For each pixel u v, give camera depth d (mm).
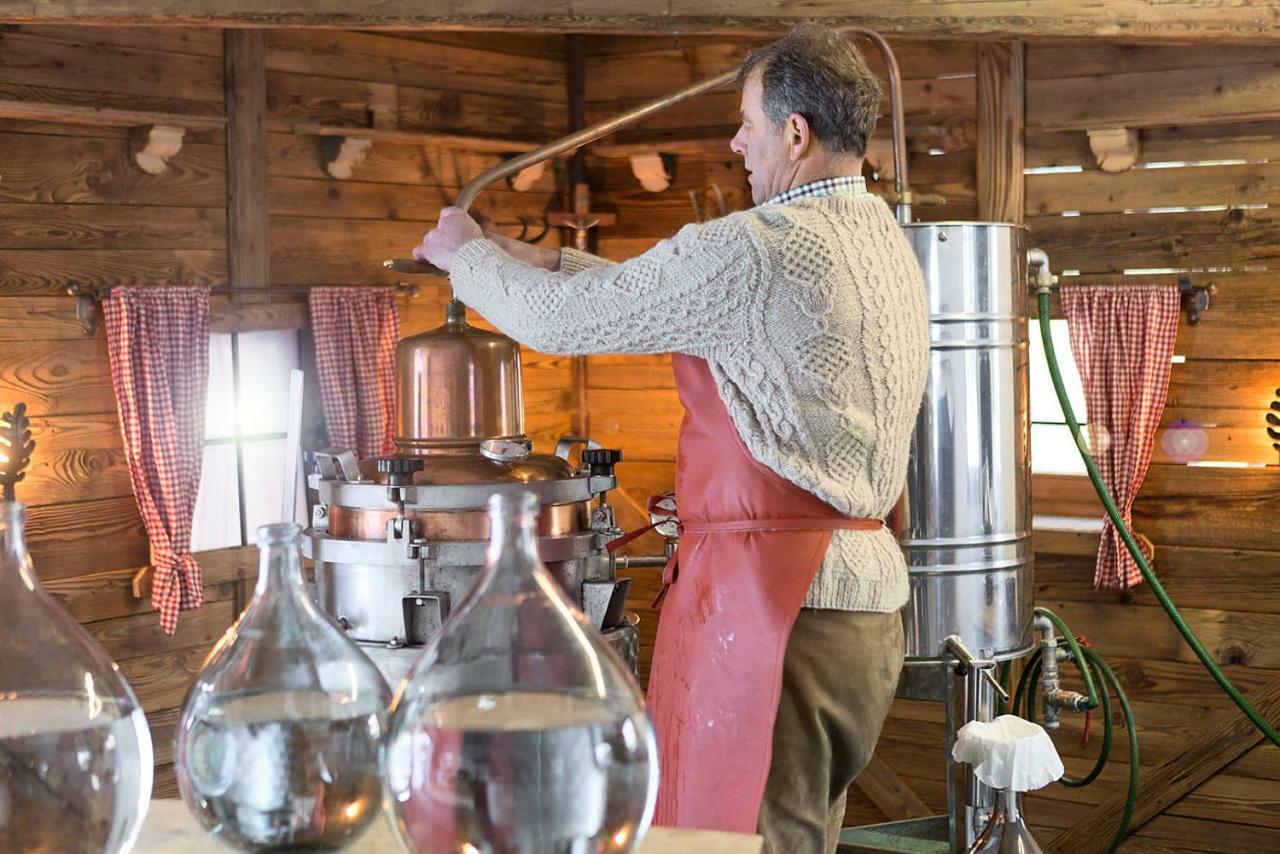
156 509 4051
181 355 4102
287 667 1057
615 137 5113
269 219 4391
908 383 1938
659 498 2352
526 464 2301
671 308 1811
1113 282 4398
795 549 1867
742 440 1870
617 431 5145
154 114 3955
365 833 1085
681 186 5055
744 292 1798
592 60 5152
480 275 1944
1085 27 3387
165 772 4133
